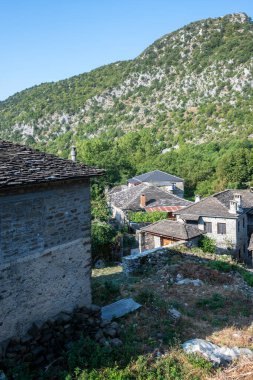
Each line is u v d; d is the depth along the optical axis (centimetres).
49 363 894
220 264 1900
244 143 7869
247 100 12256
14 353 840
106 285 1443
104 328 1038
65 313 982
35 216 917
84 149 7438
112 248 2622
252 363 943
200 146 9056
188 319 1241
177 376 866
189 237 2644
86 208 1067
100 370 836
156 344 1024
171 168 7431
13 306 869
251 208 3631
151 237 2841
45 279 946
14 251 868
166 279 1662
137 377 848
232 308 1388
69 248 1014
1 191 825
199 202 3622
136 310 1240
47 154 1114
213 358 946
